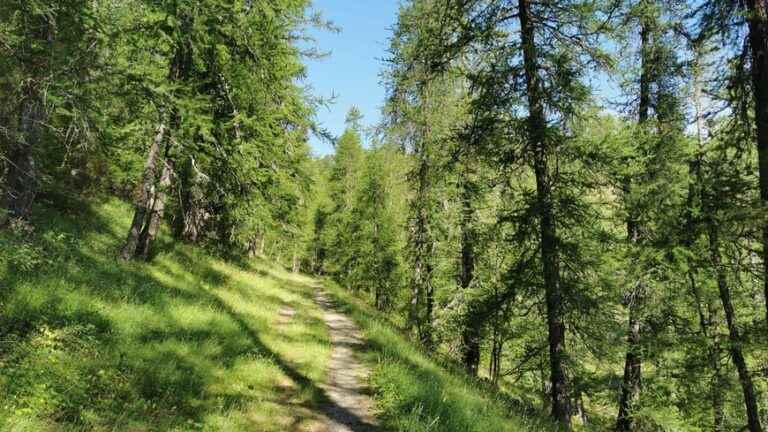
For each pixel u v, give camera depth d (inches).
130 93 430.3
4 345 251.3
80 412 223.5
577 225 433.1
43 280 363.3
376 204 1469.0
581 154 402.0
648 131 536.7
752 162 398.0
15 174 432.1
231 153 602.9
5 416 189.8
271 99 677.9
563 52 410.9
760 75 324.8
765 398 550.0
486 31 421.7
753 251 410.0
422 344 671.8
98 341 304.3
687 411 542.0
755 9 318.7
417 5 553.0
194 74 610.2
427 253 706.8
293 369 414.3
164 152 607.8
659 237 478.0
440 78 497.4
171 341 363.6
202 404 284.0
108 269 477.4
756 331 429.7
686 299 538.3
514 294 451.2
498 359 753.6
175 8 486.6
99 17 367.9
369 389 385.4
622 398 562.6
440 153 594.2
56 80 343.6
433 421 288.8
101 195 813.2
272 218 790.5
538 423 393.7
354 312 847.1
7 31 318.7
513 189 455.8
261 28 585.6
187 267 693.9
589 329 434.6
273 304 750.5
